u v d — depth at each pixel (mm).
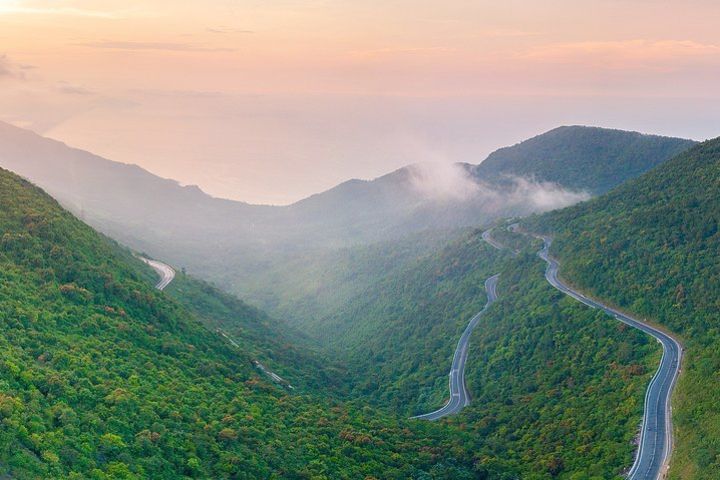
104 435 90750
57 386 96562
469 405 175250
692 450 106562
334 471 111062
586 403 143000
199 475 94312
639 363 147125
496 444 139250
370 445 126500
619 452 116000
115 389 104875
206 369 137500
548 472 120438
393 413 171375
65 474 78812
